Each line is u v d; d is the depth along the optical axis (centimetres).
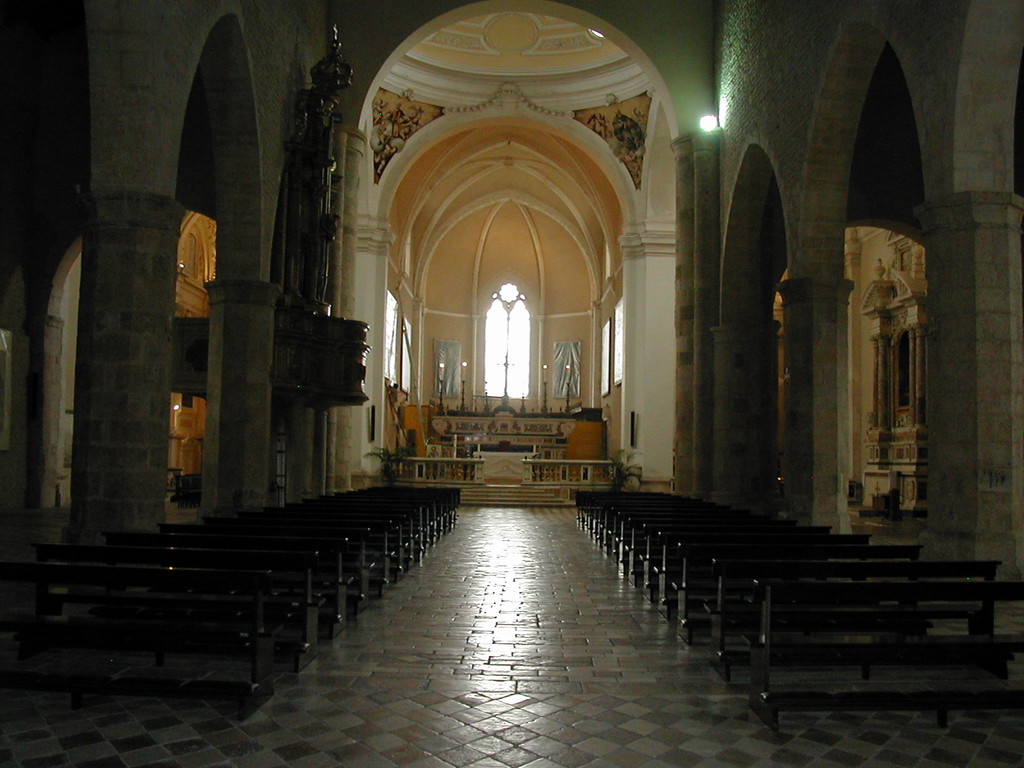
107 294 877
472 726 478
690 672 595
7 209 1697
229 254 1266
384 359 2709
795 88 1345
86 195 880
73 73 1720
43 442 1786
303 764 419
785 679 570
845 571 582
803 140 1305
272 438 1523
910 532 1648
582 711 506
